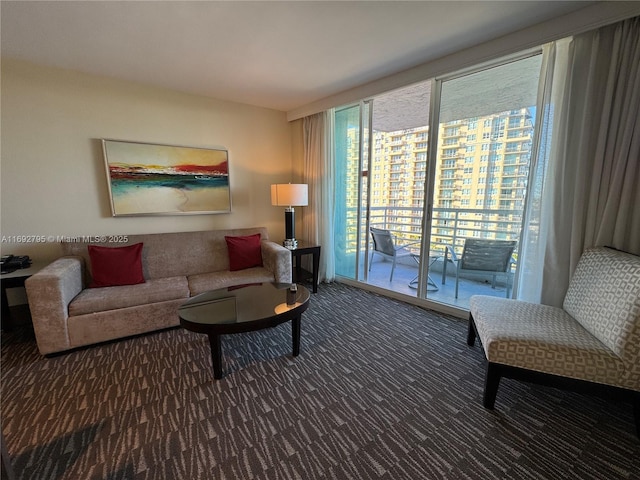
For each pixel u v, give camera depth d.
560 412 1.55
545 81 1.96
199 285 2.63
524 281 2.19
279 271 2.90
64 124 2.57
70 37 1.99
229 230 3.32
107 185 2.80
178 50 2.19
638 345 1.32
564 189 1.91
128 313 2.26
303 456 1.29
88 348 2.18
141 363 2.00
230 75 2.68
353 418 1.51
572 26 1.76
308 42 2.09
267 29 1.91
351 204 3.57
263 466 1.24
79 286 2.37
